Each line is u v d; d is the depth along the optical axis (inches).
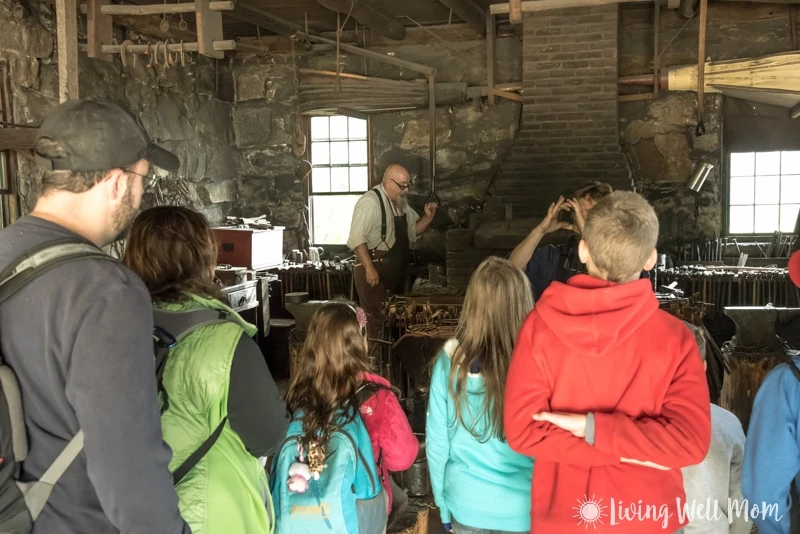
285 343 232.5
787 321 145.3
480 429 75.7
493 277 77.8
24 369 48.1
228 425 62.0
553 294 60.9
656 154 234.5
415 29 251.0
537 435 59.1
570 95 225.3
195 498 58.7
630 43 232.5
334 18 240.5
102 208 52.2
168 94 233.5
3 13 168.9
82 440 48.6
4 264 49.1
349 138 268.1
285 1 215.5
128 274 49.9
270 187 269.9
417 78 252.4
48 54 183.2
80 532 49.4
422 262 258.7
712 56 227.3
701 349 82.0
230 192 267.4
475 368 76.4
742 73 213.3
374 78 251.6
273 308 248.1
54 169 50.7
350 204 270.4
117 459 46.3
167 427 58.6
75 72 133.8
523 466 75.9
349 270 241.3
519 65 244.5
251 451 63.2
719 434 76.0
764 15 222.1
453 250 223.3
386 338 170.1
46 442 48.6
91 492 49.9
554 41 225.5
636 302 58.2
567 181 226.4
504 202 230.1
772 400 67.7
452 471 78.6
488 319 77.1
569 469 61.4
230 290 196.2
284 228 248.8
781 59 208.7
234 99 268.1
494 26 243.1
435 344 154.5
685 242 235.5
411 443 85.9
